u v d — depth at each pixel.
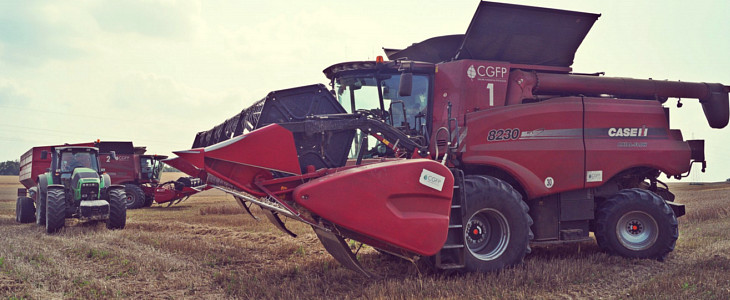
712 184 62.53
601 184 7.54
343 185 5.47
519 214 6.58
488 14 7.33
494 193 6.46
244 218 14.45
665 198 9.04
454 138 6.97
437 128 7.26
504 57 7.89
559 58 8.20
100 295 5.46
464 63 7.26
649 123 8.05
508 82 7.66
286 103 6.61
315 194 5.37
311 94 6.70
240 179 5.77
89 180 11.69
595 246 8.68
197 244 8.66
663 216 7.66
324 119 6.43
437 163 5.90
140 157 22.48
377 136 6.62
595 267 6.65
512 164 7.02
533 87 7.75
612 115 7.74
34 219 14.21
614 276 6.29
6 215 17.58
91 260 7.32
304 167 6.39
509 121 7.09
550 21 7.69
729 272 6.17
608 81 8.31
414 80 7.34
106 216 11.34
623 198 7.72
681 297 5.02
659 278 5.96
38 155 16.66
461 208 6.25
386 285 5.65
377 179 5.59
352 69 7.31
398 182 5.66
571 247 8.61
